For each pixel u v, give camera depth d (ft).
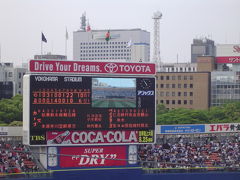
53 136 453.58
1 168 490.49
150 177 490.90
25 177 460.14
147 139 478.18
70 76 455.22
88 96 460.55
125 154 479.82
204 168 515.50
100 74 464.24
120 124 470.39
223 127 620.90
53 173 461.78
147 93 476.54
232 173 519.19
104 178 474.49
